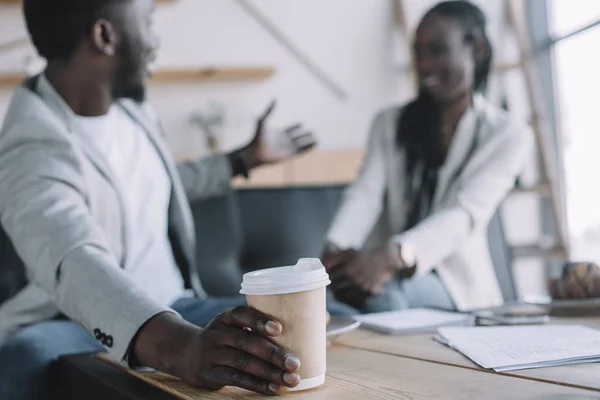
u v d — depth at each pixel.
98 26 1.34
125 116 1.57
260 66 3.31
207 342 0.69
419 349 0.86
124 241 1.36
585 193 3.22
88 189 1.23
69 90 1.38
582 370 0.67
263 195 1.98
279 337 0.65
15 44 2.92
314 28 3.38
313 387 0.66
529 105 3.31
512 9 3.32
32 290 1.28
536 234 3.48
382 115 2.11
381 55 3.46
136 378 0.78
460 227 1.72
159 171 1.56
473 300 1.81
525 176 3.35
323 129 3.39
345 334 1.02
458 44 1.92
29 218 1.02
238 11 3.28
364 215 1.96
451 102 1.96
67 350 1.02
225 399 0.64
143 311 0.81
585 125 3.18
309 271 0.66
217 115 3.13
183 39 3.20
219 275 1.85
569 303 1.05
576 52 3.22
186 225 1.58
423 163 1.96
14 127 1.19
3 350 0.99
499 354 0.75
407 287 1.71
